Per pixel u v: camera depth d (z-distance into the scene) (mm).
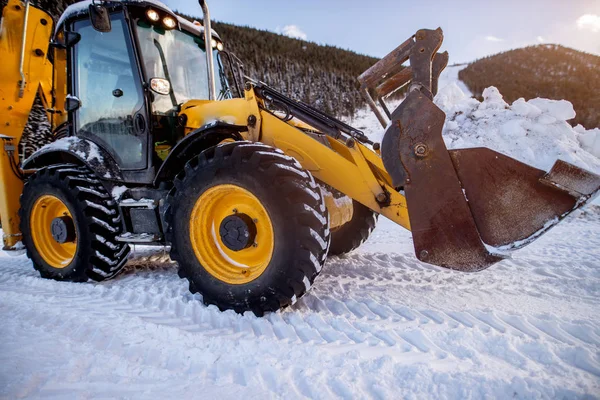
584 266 2732
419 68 1885
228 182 1979
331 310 1979
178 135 2707
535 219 1707
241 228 2006
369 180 2146
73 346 1573
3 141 3152
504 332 1639
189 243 2111
